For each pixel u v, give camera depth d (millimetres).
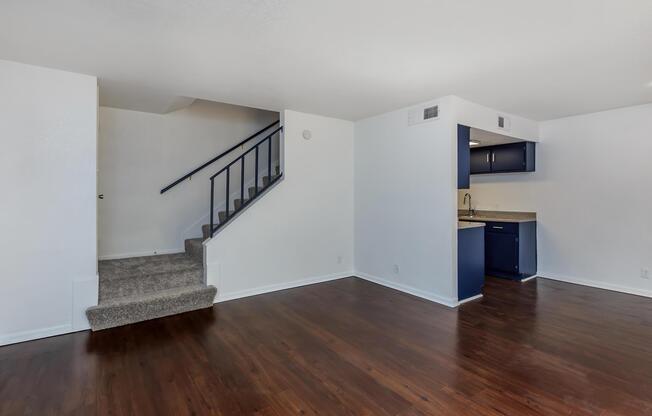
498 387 2145
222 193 5117
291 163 4379
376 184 4598
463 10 1962
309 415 1891
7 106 2721
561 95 3602
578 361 2467
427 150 3889
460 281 3803
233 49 2479
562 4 1894
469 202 5746
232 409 1945
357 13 1994
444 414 1890
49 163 2881
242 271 4020
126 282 3398
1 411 1919
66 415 1892
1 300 2732
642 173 4043
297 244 4461
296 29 2184
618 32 2211
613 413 1886
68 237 2979
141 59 2662
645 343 2758
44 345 2738
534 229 4980
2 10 1943
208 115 4984
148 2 1876
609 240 4309
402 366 2412
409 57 2617
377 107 4129
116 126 4293
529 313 3453
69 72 2932
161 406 1971
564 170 4695
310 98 3740
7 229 2742
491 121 4129
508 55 2580
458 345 2734
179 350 2662
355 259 5016
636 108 4062
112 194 4289
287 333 2982
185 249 4707
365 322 3232
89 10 1951
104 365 2430
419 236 4020
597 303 3762
